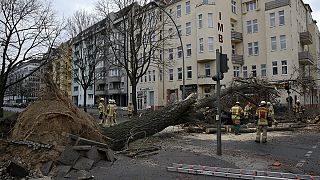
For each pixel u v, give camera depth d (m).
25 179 7.61
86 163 8.46
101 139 11.13
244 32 46.34
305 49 49.84
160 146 12.02
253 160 9.30
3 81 28.11
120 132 12.31
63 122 9.92
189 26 46.34
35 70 29.09
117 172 8.07
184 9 47.03
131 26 29.94
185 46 46.69
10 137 10.61
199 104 18.09
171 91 48.53
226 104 20.67
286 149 11.50
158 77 50.78
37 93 11.91
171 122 14.84
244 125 19.42
